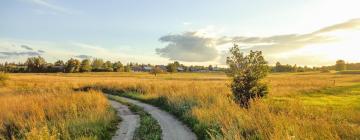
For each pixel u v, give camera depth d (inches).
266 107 657.0
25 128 608.7
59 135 520.1
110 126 650.2
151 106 1039.6
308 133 434.6
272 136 409.4
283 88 1700.3
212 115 637.9
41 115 681.6
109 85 1847.9
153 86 1653.5
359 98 1305.4
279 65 7775.6
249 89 859.4
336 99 1270.9
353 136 443.8
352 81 2716.5
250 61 865.5
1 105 805.2
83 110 755.4
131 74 5378.9
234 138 438.0
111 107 948.0
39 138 478.6
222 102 778.2
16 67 6181.1
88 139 503.5
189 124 664.4
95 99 943.0
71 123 612.7
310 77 3860.7
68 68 5787.4
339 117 687.7
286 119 520.1
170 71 6294.3
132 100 1264.8
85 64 6028.5
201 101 846.5
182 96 979.3
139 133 591.2
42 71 6063.0
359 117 689.0
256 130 486.6
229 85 908.0
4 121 653.9
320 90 1672.0
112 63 6929.1
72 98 914.1
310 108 796.6
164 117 781.9
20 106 772.6
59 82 2426.2
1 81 2229.3
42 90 1462.8
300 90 1601.9
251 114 568.4
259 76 859.4
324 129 456.4
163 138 550.0
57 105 783.1
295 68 7623.0
